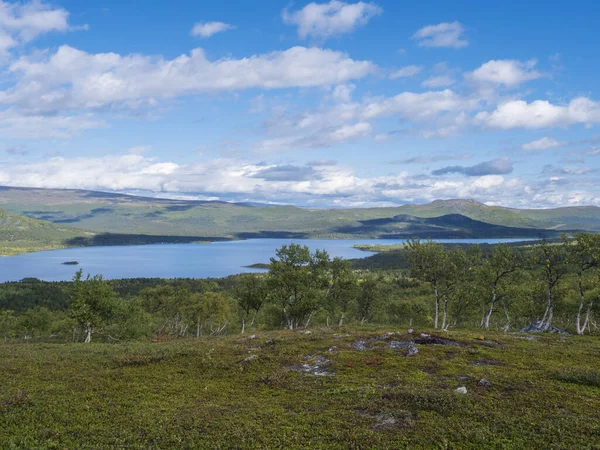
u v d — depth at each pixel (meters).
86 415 17.38
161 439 14.96
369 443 14.26
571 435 14.36
